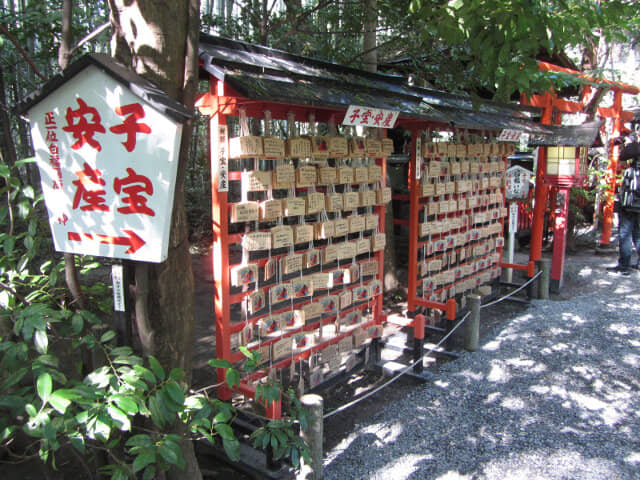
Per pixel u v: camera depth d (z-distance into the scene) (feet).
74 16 14.34
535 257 22.41
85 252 6.23
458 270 17.19
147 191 5.68
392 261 20.52
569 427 10.87
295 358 11.05
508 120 16.62
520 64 10.30
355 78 11.98
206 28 18.51
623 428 10.87
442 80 18.01
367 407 11.75
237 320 17.24
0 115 9.70
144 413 5.45
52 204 6.29
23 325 5.73
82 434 5.66
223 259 9.37
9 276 6.89
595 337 16.28
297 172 10.27
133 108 5.54
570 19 9.93
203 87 21.56
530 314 18.79
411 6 10.92
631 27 14.26
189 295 6.95
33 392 6.34
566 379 13.20
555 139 19.95
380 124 10.51
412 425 10.89
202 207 29.32
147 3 5.88
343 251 11.75
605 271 25.36
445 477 9.13
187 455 7.37
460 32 10.30
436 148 15.14
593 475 9.22
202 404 6.39
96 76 5.62
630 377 13.37
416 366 13.23
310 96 8.65
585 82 20.68
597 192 30.76
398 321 13.66
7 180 6.05
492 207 19.61
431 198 15.26
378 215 12.88
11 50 13.58
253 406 10.24
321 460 8.91
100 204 5.96
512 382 12.98
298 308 11.13
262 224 15.64
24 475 8.57
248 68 8.55
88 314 6.23
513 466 9.47
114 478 5.39
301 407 8.12
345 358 13.05
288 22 19.33
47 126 6.04
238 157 9.26
